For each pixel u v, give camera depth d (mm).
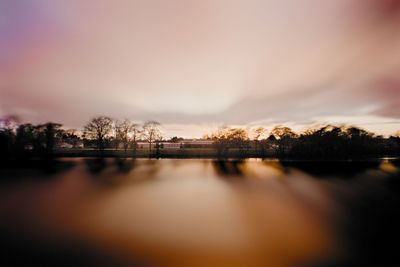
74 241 23578
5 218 30047
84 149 120312
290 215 31594
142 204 35812
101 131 125500
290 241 24000
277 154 108500
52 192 42812
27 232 25750
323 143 113062
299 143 116938
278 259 20984
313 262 20141
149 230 26375
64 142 135500
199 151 116250
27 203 36469
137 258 20547
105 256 20906
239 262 20047
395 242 23656
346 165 78875
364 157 102938
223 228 27031
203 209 33750
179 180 53844
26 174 59938
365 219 30547
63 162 82438
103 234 25328
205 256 21188
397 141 123000
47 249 21891
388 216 31422
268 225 28344
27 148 100312
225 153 110188
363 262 20359
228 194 41750
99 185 48594
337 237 25000
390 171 66688
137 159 93188
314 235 25000
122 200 37969
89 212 32312
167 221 29109
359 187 48094
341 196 41406
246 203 36688
